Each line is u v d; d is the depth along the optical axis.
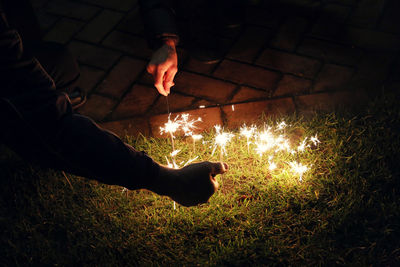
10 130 1.19
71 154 1.27
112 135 1.37
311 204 2.54
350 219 2.40
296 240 2.37
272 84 3.45
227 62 3.67
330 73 3.50
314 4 4.15
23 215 2.61
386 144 2.78
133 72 3.68
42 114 1.19
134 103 3.41
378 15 3.96
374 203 2.50
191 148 2.95
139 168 1.41
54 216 2.58
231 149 2.92
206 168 1.69
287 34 3.87
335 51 3.68
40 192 2.74
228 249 2.31
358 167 2.64
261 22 4.00
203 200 1.72
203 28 3.76
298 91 3.37
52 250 2.43
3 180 2.81
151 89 3.51
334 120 3.04
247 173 2.75
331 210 2.49
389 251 2.29
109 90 3.54
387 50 3.62
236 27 3.90
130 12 4.26
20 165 2.88
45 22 4.21
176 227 2.49
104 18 4.21
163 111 3.32
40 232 2.55
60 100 1.25
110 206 2.62
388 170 2.62
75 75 2.67
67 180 2.72
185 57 3.74
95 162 1.29
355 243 2.33
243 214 2.52
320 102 3.25
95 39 4.01
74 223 2.53
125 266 2.34
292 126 3.05
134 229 2.48
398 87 3.29
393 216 2.41
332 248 2.29
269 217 2.46
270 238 2.37
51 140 1.23
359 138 2.87
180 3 3.53
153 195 2.65
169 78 2.34
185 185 1.62
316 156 2.79
